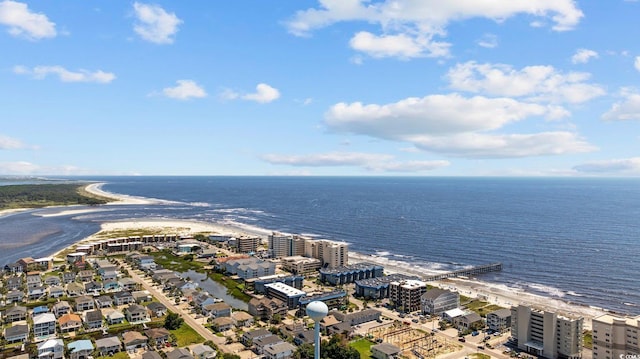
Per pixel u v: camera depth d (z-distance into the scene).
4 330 165.50
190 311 195.38
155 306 192.00
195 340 161.25
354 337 166.50
